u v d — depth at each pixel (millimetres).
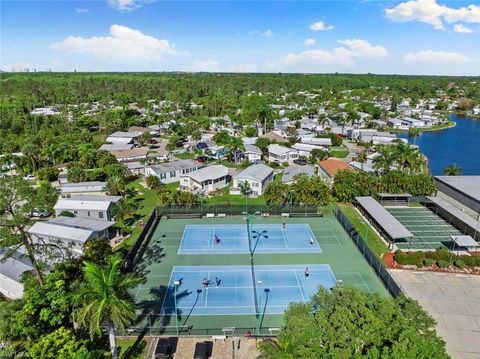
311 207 73875
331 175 90688
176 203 74375
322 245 61062
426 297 46438
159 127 163875
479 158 130375
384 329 25781
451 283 49781
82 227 59781
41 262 44906
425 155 133375
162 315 42594
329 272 52625
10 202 39281
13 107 180250
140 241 59812
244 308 44281
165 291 47594
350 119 171625
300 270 53094
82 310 29156
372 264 53750
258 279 50688
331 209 75938
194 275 51594
